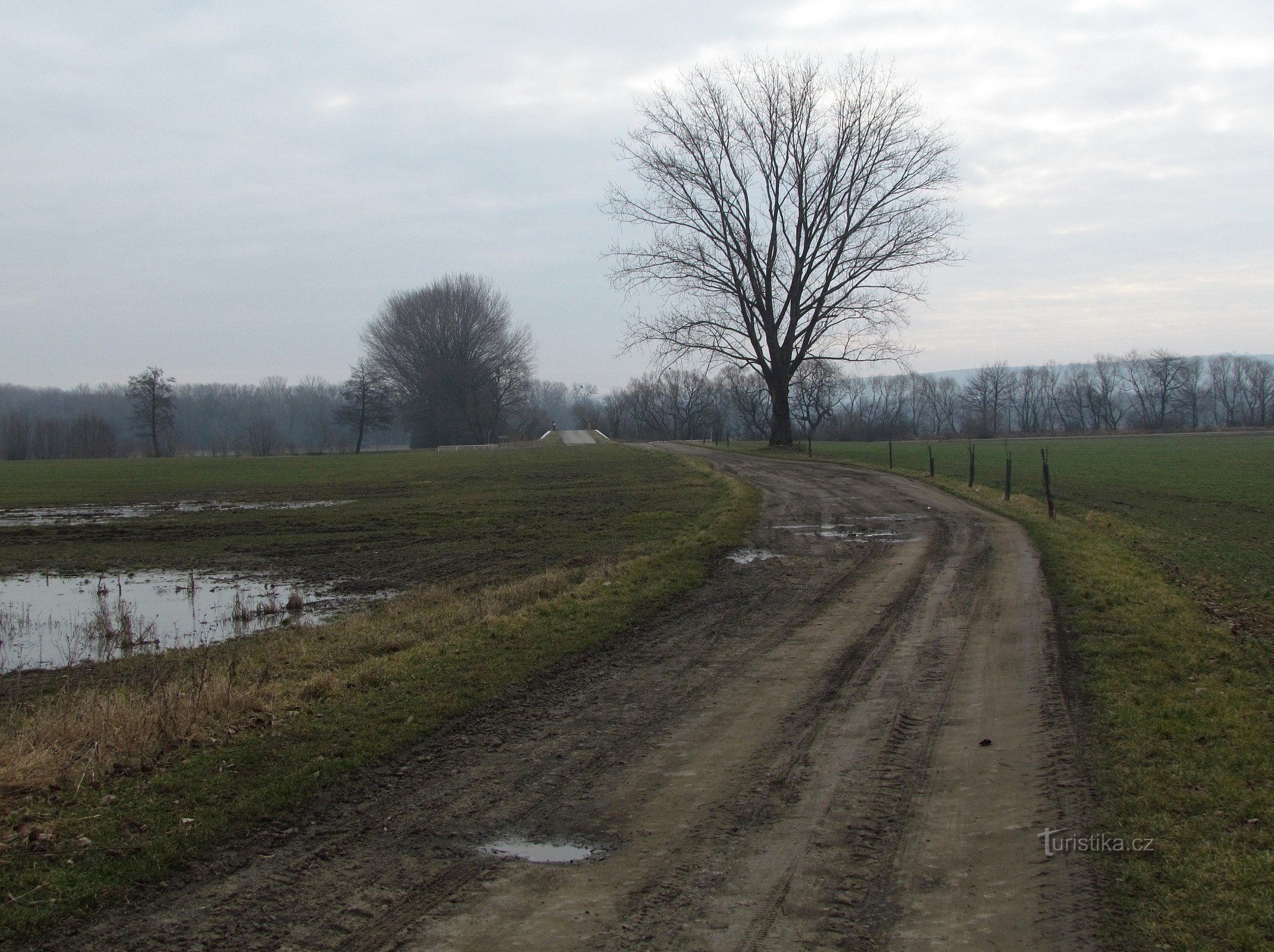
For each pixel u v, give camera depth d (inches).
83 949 173.0
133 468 2305.6
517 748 286.2
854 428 4124.0
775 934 174.7
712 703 331.0
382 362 3828.7
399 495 1370.6
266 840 221.8
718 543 726.5
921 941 170.6
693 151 1886.1
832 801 239.1
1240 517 893.8
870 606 490.3
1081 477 1400.1
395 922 182.4
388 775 264.4
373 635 462.6
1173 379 4904.0
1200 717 286.2
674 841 218.1
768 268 1966.0
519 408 4306.1
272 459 2755.9
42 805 236.7
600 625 451.8
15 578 727.1
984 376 5270.7
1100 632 404.8
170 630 540.4
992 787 244.4
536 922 181.3
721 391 4384.8
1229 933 168.7
